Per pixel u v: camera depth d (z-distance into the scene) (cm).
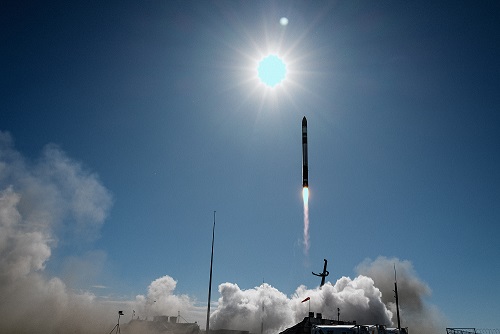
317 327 6053
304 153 8088
